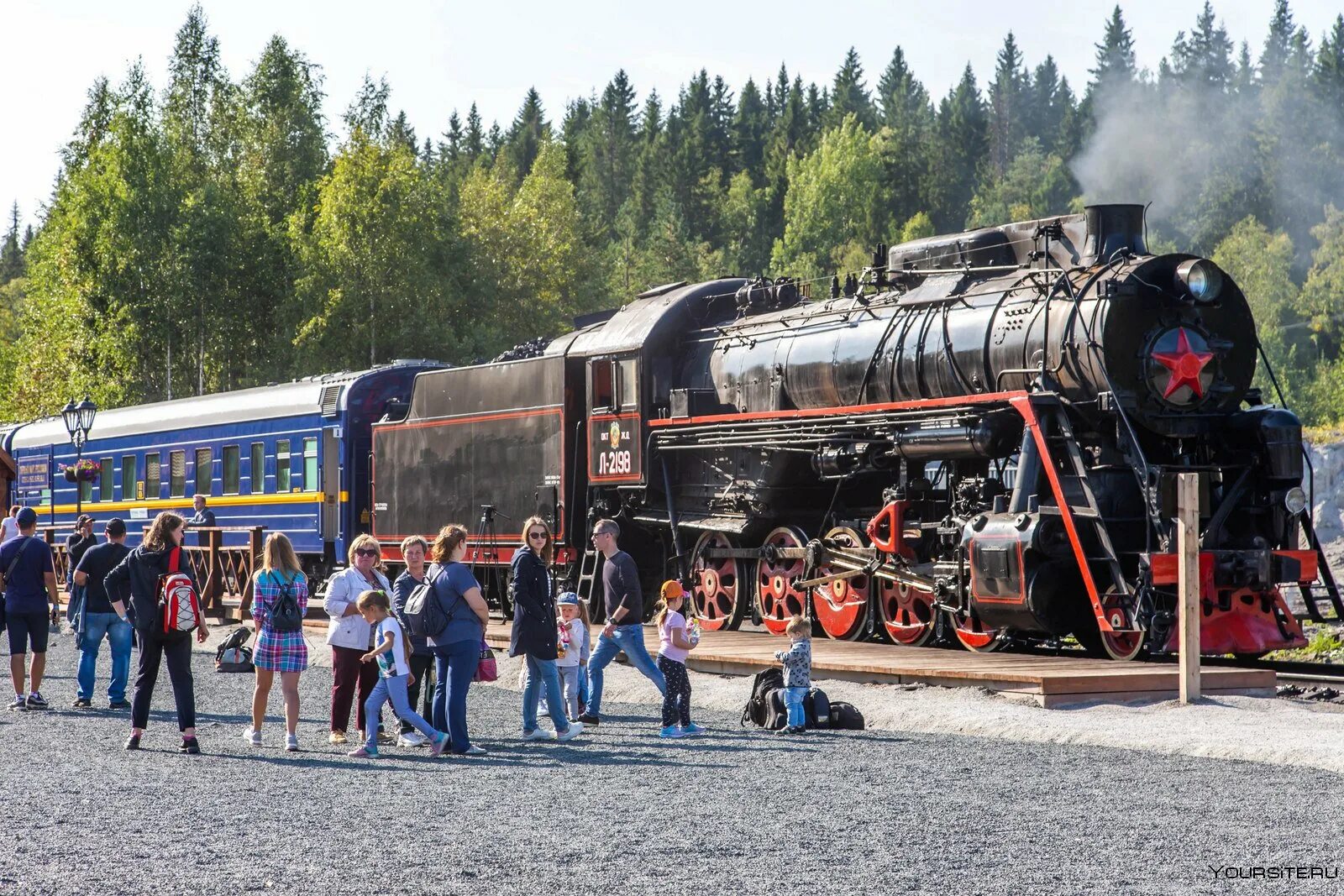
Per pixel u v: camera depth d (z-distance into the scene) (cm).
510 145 11950
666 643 1141
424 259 4703
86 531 1630
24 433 3581
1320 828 733
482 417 2125
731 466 1789
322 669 1723
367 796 873
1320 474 3622
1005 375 1490
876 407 1578
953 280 1612
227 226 4600
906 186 10362
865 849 701
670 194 10569
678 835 739
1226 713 1118
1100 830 738
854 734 1116
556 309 6088
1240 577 1374
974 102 12556
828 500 1788
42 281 4891
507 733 1183
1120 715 1128
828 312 1747
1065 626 1411
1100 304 1408
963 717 1128
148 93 4622
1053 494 1444
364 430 2458
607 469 1925
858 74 12800
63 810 828
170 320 4550
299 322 4634
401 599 1102
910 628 1560
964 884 632
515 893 622
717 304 1972
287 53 5116
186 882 647
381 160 4684
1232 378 1496
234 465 2730
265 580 1104
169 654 1087
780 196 11319
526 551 1138
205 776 962
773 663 1383
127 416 3123
